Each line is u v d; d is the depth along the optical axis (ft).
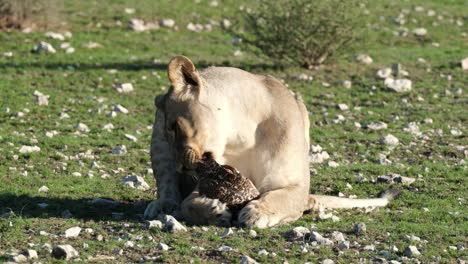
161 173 82.43
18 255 62.59
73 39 241.76
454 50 252.83
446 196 102.78
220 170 74.84
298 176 78.28
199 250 66.49
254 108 76.33
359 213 89.56
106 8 286.87
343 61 225.56
